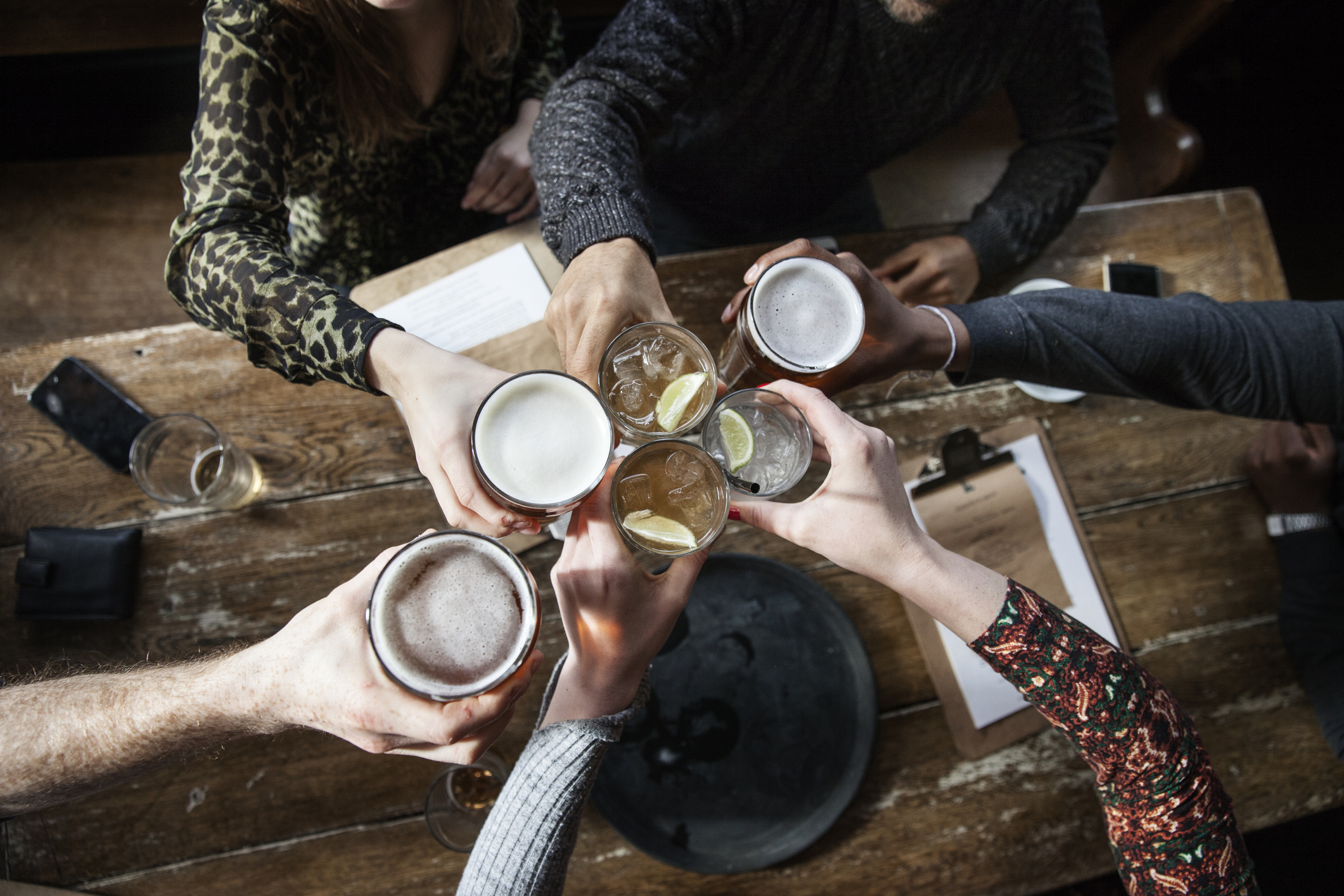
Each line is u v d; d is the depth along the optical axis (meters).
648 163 1.70
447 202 1.66
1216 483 1.49
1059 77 1.46
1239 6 2.00
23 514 1.25
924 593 0.89
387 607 0.73
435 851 1.21
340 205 1.49
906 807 1.29
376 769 1.22
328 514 1.29
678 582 0.86
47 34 1.76
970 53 1.40
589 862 1.22
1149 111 2.10
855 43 1.33
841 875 1.26
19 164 1.92
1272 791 1.35
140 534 1.25
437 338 1.31
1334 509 1.45
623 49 1.22
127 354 1.31
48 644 1.21
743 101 1.44
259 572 1.26
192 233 1.09
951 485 1.41
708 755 1.26
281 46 1.13
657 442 0.87
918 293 1.50
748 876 1.24
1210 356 1.15
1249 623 1.44
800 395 0.86
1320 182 2.73
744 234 1.86
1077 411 1.49
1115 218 1.60
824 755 1.27
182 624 1.24
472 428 0.82
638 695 0.94
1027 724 1.33
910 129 1.58
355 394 1.33
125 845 1.17
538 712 1.25
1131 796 0.94
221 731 0.83
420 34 1.24
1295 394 1.16
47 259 1.90
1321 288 2.68
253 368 1.32
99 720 0.84
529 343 1.31
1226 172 2.75
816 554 1.37
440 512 1.31
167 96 2.17
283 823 1.20
